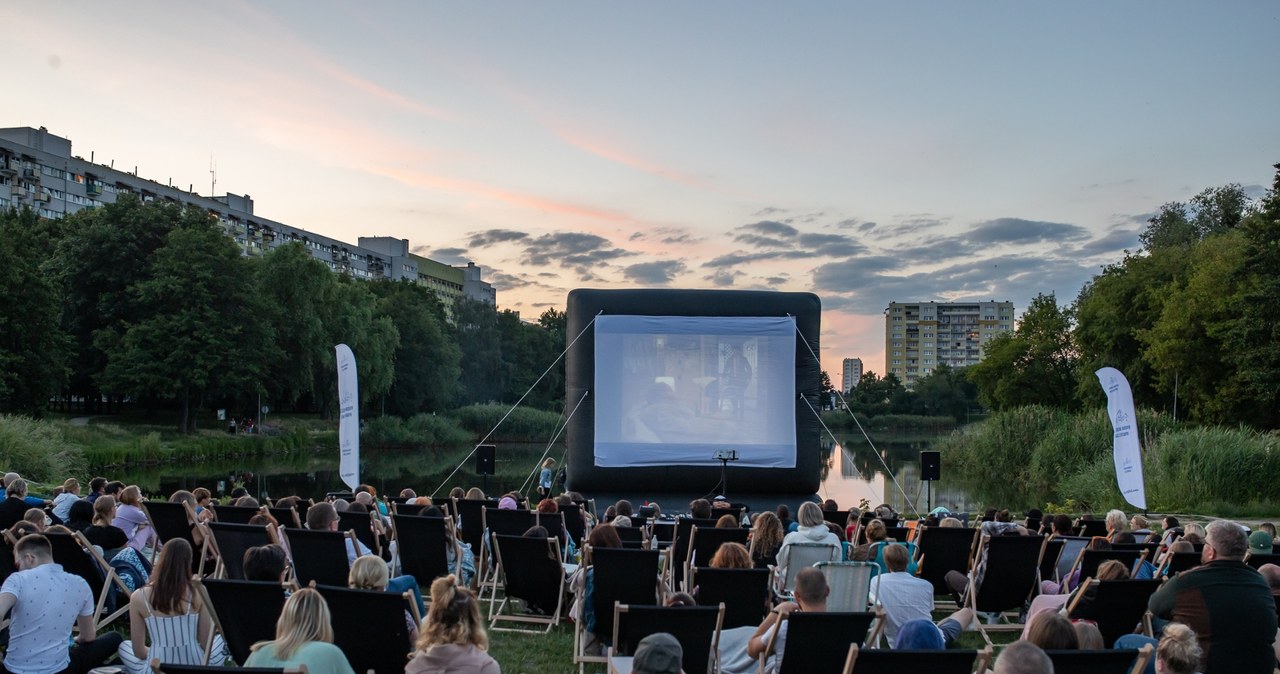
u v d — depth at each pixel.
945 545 8.10
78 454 29.59
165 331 45.34
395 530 7.89
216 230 49.31
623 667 4.65
